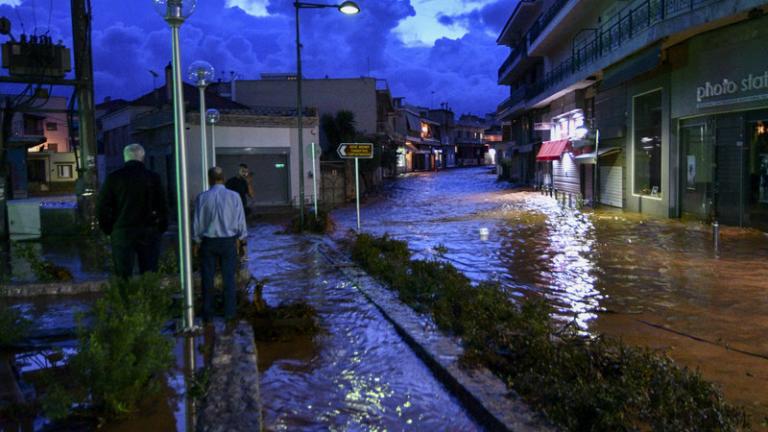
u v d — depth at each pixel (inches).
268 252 502.0
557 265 438.9
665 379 171.5
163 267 321.1
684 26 642.8
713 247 509.4
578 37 1240.8
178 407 162.4
